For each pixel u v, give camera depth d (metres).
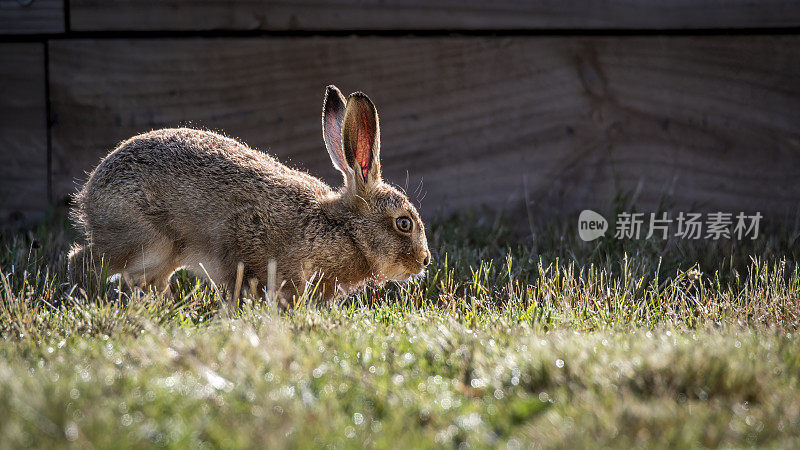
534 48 14.59
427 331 7.93
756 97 14.55
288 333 7.59
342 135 10.69
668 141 14.73
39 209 14.80
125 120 14.66
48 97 14.62
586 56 14.60
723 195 14.80
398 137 14.78
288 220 10.66
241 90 14.66
